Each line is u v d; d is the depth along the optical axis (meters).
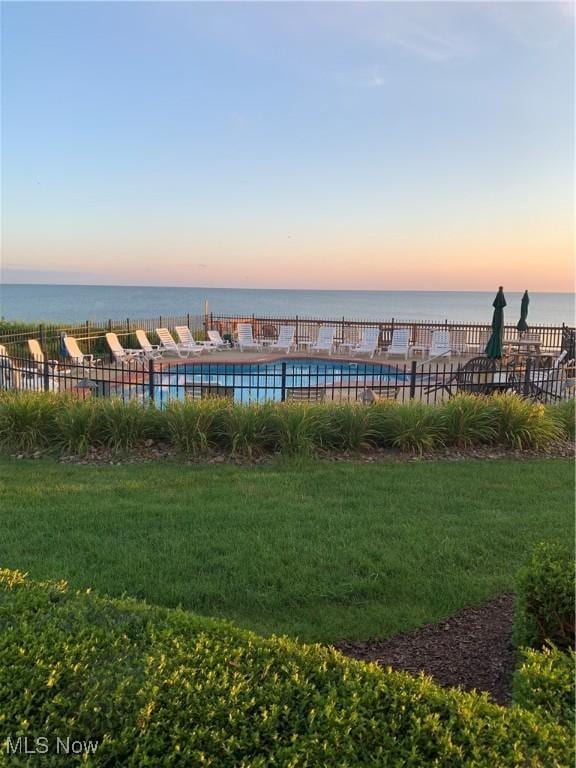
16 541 4.29
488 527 4.71
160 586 3.62
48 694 1.69
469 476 6.29
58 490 5.57
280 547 4.24
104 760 1.46
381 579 3.78
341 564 3.96
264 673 1.81
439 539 4.43
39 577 3.67
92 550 4.14
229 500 5.33
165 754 1.48
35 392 8.48
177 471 6.36
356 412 7.61
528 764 1.47
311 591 3.60
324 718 1.59
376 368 18.44
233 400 8.15
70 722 1.56
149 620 2.17
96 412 7.38
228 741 1.51
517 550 4.29
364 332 21.41
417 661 2.94
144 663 1.85
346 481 6.02
